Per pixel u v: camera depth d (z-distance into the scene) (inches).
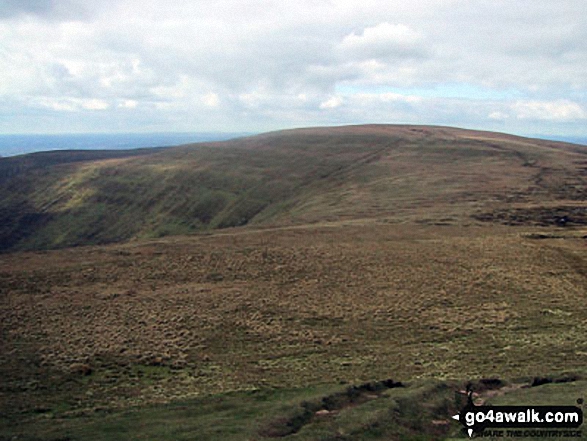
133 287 1521.9
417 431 606.5
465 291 1470.2
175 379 911.7
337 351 1055.0
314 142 6673.2
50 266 1727.4
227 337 1140.5
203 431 603.5
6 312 1286.9
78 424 698.8
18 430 688.4
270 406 723.4
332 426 606.9
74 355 1020.5
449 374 898.1
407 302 1379.2
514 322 1234.6
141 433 619.2
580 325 1218.0
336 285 1537.9
